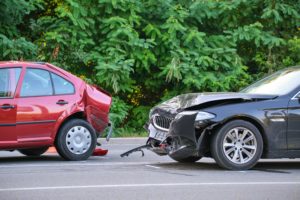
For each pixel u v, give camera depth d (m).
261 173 11.68
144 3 21.55
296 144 12.16
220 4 21.98
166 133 12.29
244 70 21.97
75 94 13.70
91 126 13.81
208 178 10.87
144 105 22.59
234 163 11.97
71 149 13.63
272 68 22.17
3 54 19.52
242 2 21.91
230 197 8.90
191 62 20.98
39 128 13.30
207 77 20.83
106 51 20.48
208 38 21.89
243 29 21.84
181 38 21.38
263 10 22.08
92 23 20.77
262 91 12.72
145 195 9.01
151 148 12.68
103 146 17.70
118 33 20.48
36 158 14.38
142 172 11.66
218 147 11.88
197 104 11.96
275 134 12.09
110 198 8.75
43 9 20.95
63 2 20.86
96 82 20.77
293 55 22.44
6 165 12.80
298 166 12.93
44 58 20.44
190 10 21.77
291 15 22.08
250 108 12.02
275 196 9.02
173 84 22.17
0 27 20.39
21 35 21.66
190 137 11.86
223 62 21.39
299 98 12.23
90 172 11.59
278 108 12.12
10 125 13.07
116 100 20.67
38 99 13.35
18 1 19.94
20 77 13.32
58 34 20.45
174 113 12.16
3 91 13.16
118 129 20.31
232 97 12.06
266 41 21.77
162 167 12.54
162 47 21.16
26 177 10.84
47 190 9.41
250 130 11.98
